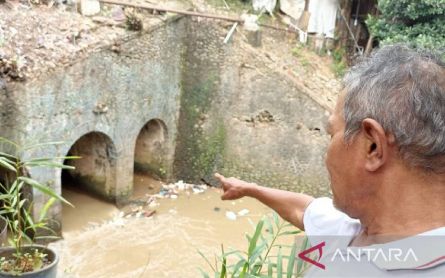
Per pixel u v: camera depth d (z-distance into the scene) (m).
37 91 4.86
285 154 6.56
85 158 6.36
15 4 5.25
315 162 6.40
